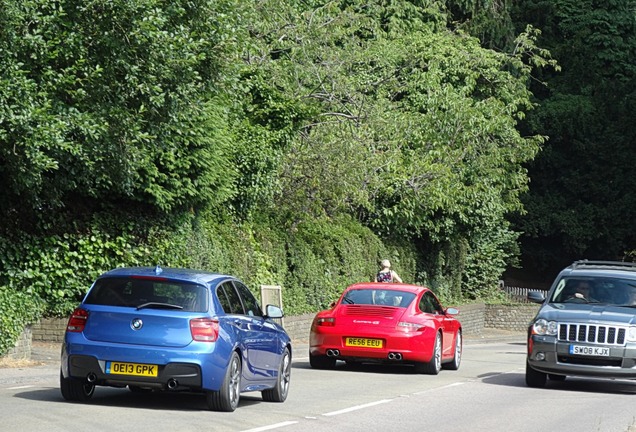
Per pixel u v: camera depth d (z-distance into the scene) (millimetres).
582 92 71812
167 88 21484
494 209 52469
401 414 17453
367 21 42938
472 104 52219
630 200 69875
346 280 42844
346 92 40344
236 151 32781
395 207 46000
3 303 22266
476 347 44062
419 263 52812
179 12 21062
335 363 27750
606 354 22297
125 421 14625
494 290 62688
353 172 39438
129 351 15742
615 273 24844
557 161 70438
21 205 25094
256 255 35406
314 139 38688
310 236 40719
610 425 17078
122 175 22625
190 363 15711
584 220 70312
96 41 20328
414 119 45875
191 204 28906
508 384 24219
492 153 49469
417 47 53625
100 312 15992
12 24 18734
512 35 65375
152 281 16281
